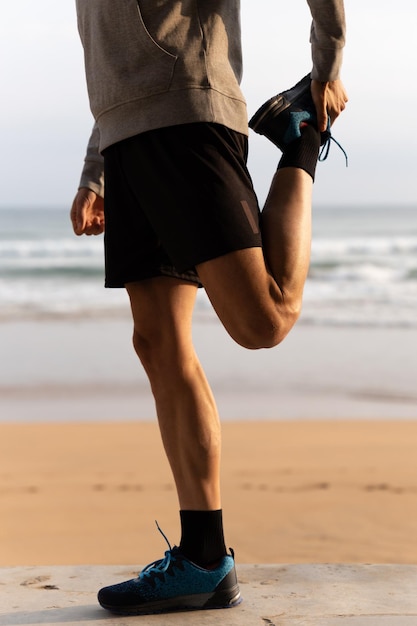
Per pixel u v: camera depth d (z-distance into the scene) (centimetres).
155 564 230
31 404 1014
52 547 486
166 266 222
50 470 682
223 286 208
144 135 214
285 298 210
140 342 228
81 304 2072
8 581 252
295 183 221
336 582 247
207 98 211
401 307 2006
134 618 220
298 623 215
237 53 226
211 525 225
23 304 2077
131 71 215
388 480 643
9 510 563
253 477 653
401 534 503
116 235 227
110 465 701
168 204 212
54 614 224
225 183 208
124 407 1002
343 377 1183
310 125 228
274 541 489
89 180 260
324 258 3042
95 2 222
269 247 214
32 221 6425
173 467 228
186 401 222
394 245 3228
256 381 1153
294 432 848
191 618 219
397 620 217
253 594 237
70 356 1360
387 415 952
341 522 529
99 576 257
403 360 1320
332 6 212
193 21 215
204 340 1521
